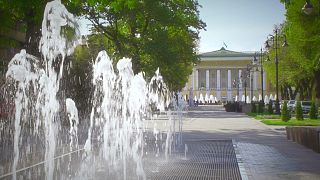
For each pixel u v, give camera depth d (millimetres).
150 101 47562
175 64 49844
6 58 31922
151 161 14398
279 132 27266
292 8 32875
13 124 23266
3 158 14227
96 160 14555
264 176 11070
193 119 44875
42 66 20516
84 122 34406
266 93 126625
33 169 12352
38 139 19953
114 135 24141
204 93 145125
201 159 14906
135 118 30453
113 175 11656
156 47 44656
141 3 43469
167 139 22453
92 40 47344
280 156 15289
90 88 39219
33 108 22141
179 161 14406
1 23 23344
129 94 27438
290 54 56812
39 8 22078
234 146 18750
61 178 11117
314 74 54656
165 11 44875
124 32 49594
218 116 52438
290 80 63469
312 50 38500
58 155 15641
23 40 34875
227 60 143875
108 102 28906
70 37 17422
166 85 55125
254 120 42125
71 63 39250
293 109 59500
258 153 16219
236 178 11133
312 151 16797
